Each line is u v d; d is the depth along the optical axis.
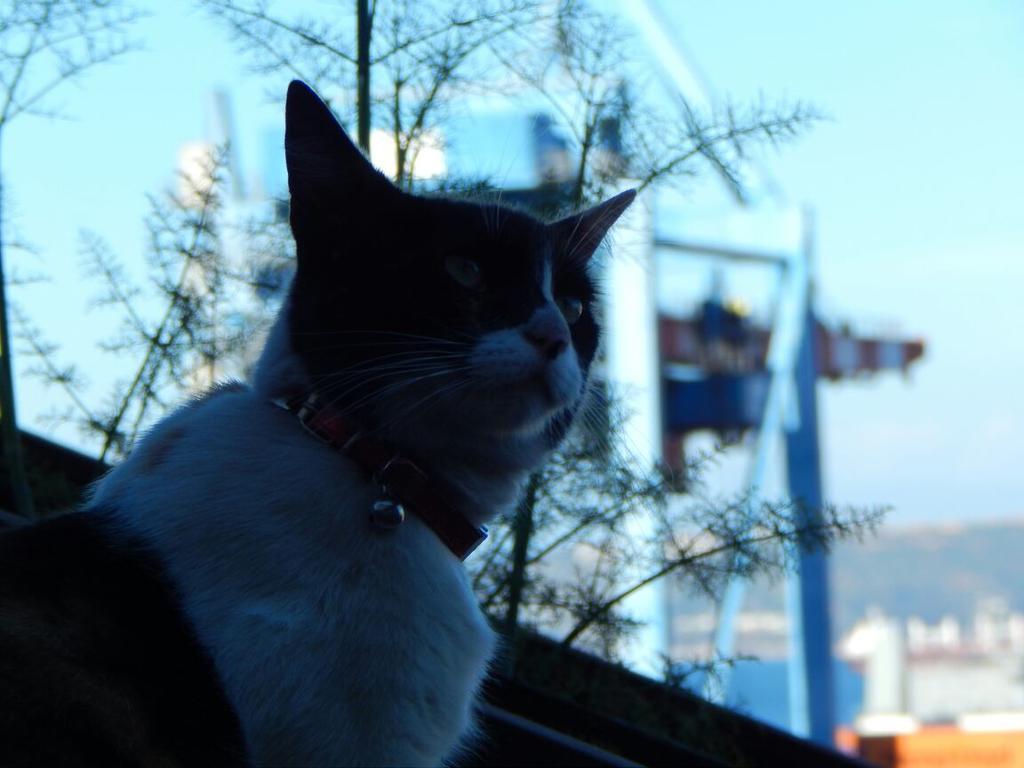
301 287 1.01
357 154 1.01
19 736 0.91
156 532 0.96
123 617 0.95
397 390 0.99
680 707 1.24
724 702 1.26
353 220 1.01
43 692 0.92
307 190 1.01
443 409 1.00
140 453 1.00
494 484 1.03
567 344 1.02
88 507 0.99
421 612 0.96
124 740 0.93
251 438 0.98
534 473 1.12
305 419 0.98
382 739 0.95
